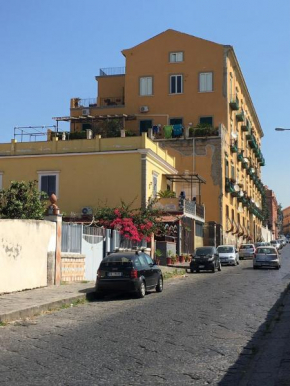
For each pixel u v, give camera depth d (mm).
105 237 25438
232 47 54438
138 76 55969
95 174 36406
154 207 36312
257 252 35281
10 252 17234
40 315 13797
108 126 50844
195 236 44500
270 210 138125
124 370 7629
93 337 10344
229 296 17516
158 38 55906
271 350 8906
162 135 52844
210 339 9977
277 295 17719
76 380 7098
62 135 43469
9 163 38062
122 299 17797
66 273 21109
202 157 50625
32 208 22922
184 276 28438
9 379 7207
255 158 84438
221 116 53656
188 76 54812
